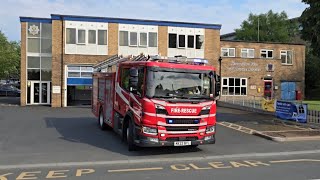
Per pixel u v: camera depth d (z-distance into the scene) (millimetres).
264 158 11422
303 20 18703
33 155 11461
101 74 17500
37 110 28141
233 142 14609
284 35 61750
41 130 16969
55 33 33125
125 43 34656
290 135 16000
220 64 37625
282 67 40906
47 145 13258
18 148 12633
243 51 40625
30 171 9344
